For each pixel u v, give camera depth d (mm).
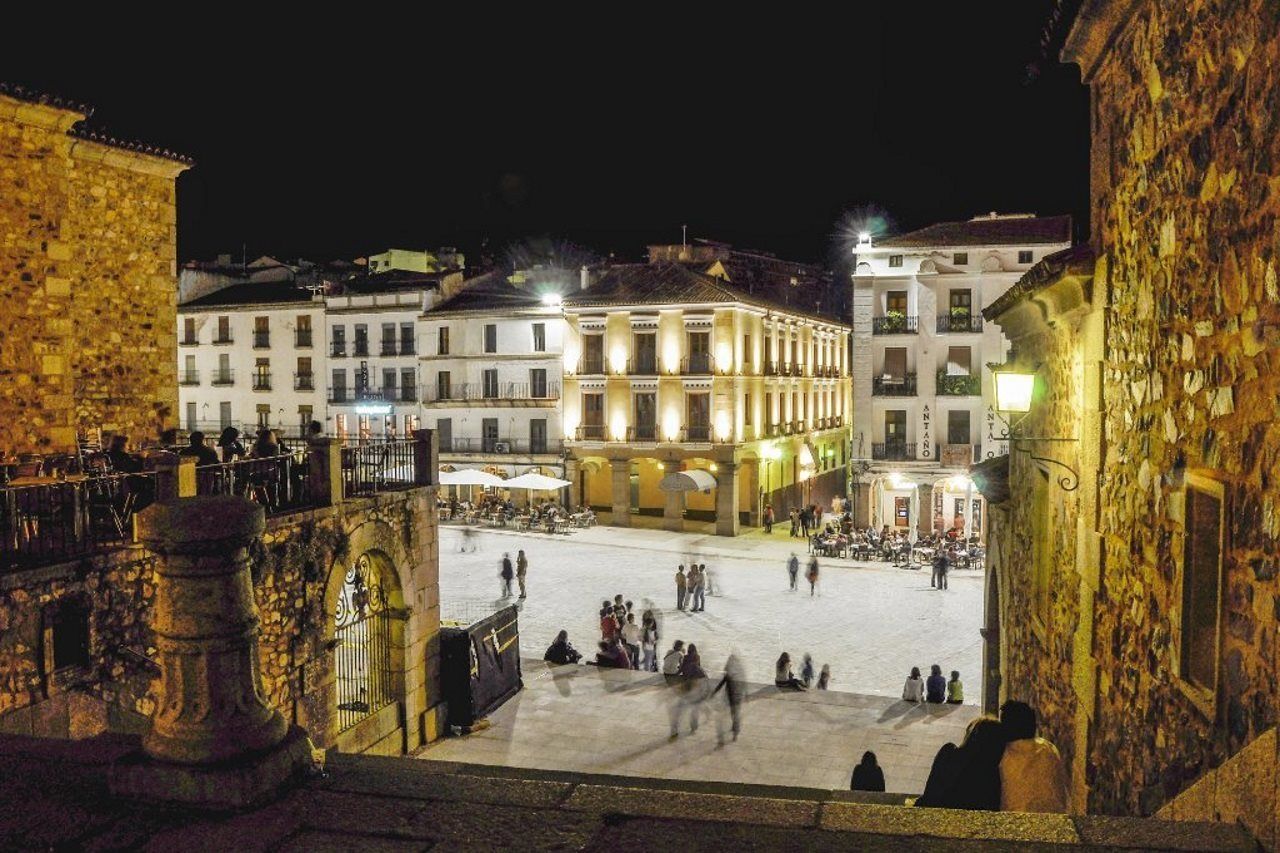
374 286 54938
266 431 14727
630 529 46062
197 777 3701
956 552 36312
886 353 43031
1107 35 6703
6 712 9844
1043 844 3387
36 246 14312
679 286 46094
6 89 13430
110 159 16438
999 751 5164
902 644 25688
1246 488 4312
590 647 25219
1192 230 5164
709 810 3684
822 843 3398
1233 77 4582
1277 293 4031
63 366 14703
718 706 18469
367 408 51656
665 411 45719
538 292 52531
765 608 30062
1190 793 4371
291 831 3551
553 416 48406
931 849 3354
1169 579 5496
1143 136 6086
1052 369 8953
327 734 14164
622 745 16328
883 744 16344
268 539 13016
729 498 44531
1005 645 12125
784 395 51531
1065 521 8289
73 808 3750
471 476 43750
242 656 3922
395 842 3457
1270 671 3994
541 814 3660
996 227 43469
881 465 42594
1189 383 5184
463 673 17266
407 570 16375
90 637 10773
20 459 13945
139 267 17188
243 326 56719
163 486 11883
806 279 62500
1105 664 6867
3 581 9797
